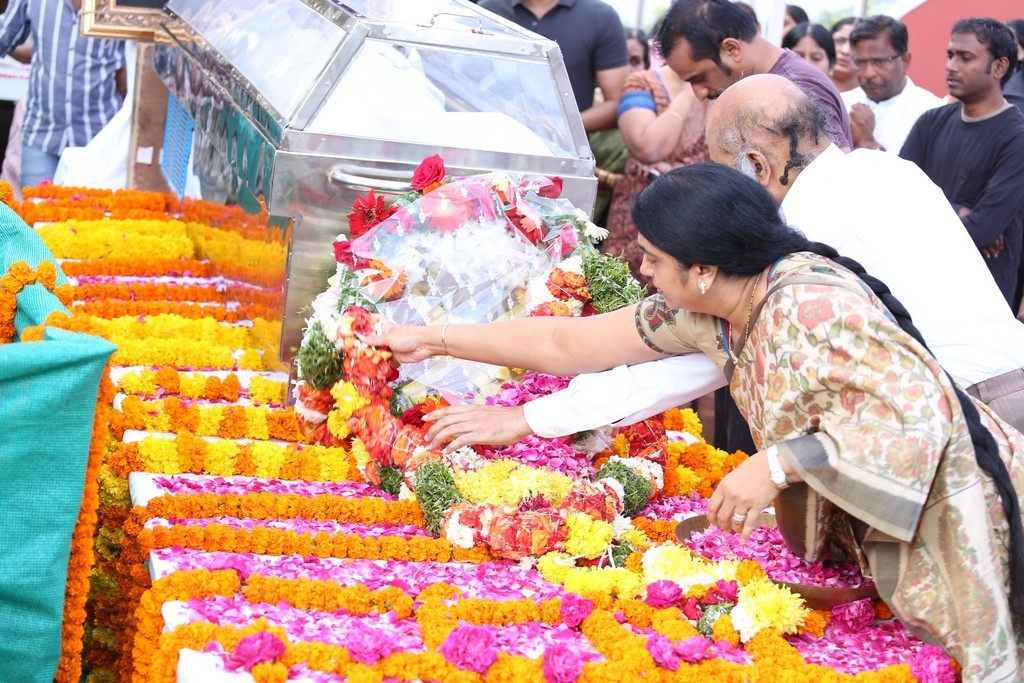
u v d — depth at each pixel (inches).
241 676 68.1
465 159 117.7
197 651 71.0
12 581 76.7
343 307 105.1
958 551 75.7
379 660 71.1
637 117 198.2
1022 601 78.7
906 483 74.2
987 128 181.5
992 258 184.2
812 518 81.8
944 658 75.6
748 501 78.2
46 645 79.5
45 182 189.5
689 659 73.7
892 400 74.8
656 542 96.7
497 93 125.3
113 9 181.2
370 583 83.5
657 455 106.9
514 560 90.0
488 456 101.8
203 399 117.3
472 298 108.7
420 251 108.3
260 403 118.2
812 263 79.9
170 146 189.2
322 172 112.2
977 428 78.7
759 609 78.0
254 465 102.6
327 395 102.9
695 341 91.0
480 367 107.8
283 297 115.0
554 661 70.7
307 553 87.7
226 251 146.3
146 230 172.2
